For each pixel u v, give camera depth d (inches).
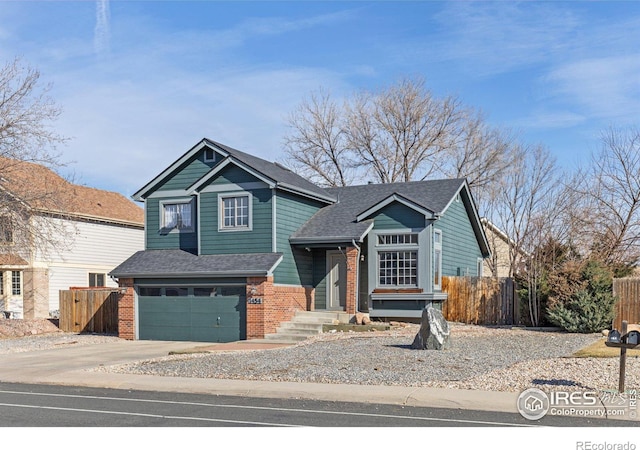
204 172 1098.1
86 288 1332.4
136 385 600.1
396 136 1862.7
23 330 1138.7
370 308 1050.7
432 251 1019.9
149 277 1031.0
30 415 452.4
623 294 954.7
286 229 1044.5
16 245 1218.6
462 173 1807.3
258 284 959.6
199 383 592.7
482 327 1035.3
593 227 1382.9
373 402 511.5
